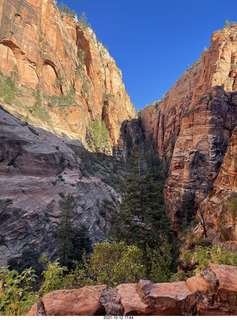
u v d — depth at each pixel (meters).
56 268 3.93
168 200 56.09
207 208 26.91
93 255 8.60
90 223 40.72
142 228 18.38
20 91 58.94
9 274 3.59
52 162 43.41
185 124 58.97
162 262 9.89
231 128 54.84
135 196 19.95
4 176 33.91
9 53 59.22
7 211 28.25
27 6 65.25
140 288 2.82
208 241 18.77
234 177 23.27
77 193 43.78
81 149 67.31
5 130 39.09
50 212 34.09
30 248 27.25
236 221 15.77
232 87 72.94
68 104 76.56
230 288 2.61
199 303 2.56
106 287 2.93
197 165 50.88
